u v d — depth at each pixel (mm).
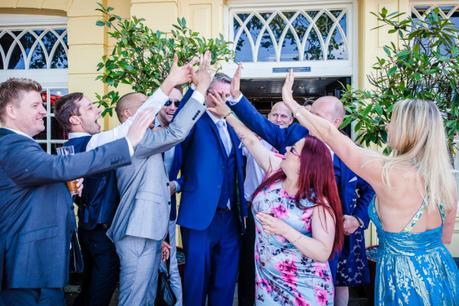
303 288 1723
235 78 2365
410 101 1600
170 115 2701
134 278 2008
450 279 1550
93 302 2350
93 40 4312
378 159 1553
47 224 1633
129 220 1984
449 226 1758
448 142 2631
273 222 1678
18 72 4707
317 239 1674
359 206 2514
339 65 4109
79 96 2332
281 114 3014
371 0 3896
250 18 4246
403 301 1515
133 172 2029
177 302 2941
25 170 1519
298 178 1743
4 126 1693
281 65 4168
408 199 1512
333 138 1646
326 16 4191
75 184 1931
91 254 2361
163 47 3051
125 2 4320
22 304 1592
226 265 2506
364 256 2658
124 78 3143
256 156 2154
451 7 4016
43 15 4582
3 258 1566
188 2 4070
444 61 2459
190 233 2398
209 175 2348
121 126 2070
